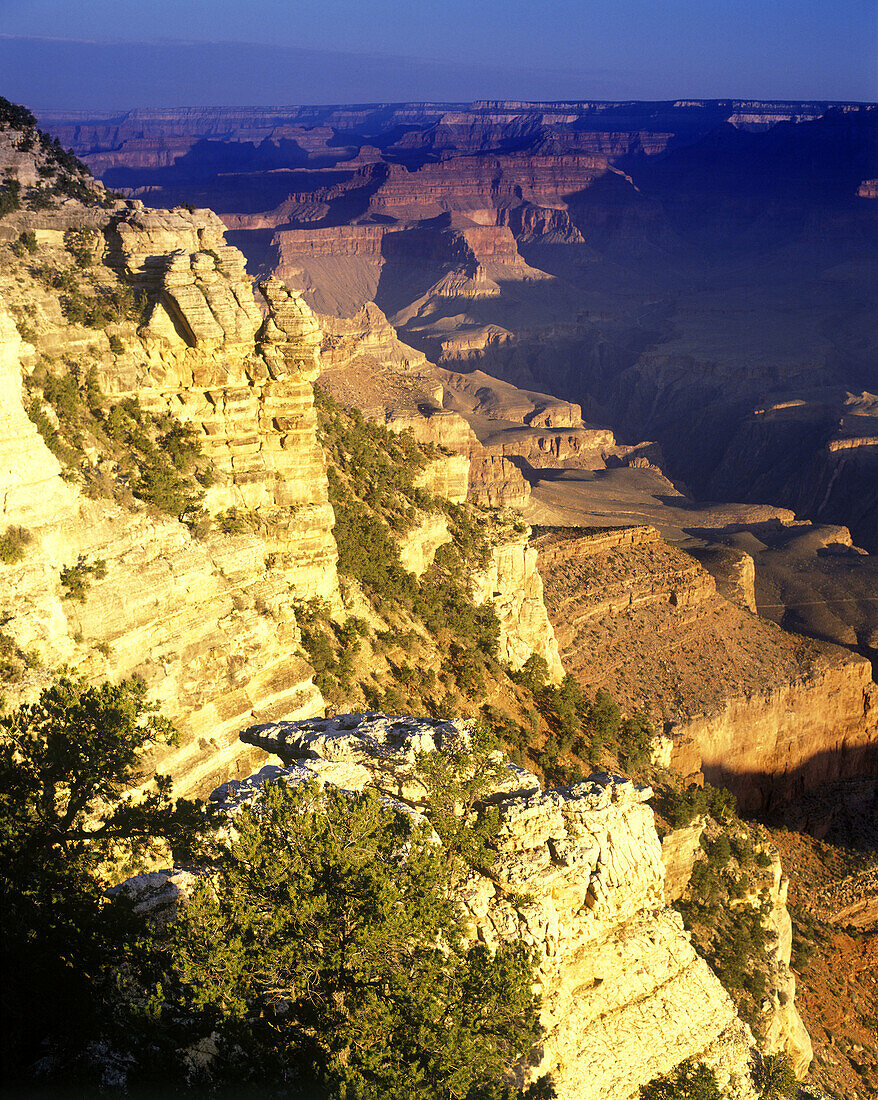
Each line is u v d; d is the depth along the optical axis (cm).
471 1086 2386
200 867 2838
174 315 4800
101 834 3059
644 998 3127
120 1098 2219
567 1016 2964
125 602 3753
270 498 5175
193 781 3878
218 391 4906
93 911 2652
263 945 2409
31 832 2803
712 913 6172
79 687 3300
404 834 2683
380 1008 2380
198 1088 2270
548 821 3042
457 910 2794
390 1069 2295
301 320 4991
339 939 2453
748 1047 3259
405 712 5578
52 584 3556
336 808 2616
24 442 3538
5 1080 2336
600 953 3091
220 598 4181
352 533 6259
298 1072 2333
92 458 4181
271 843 2542
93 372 4494
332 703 5116
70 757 2938
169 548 4066
